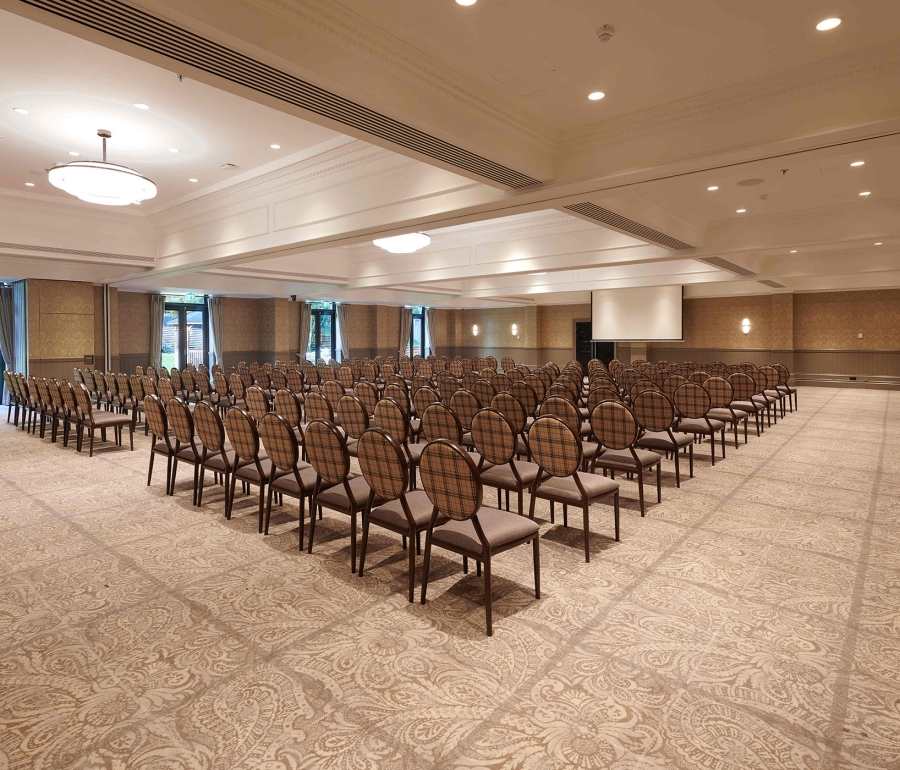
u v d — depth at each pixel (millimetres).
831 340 15812
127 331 14570
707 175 4492
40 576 3418
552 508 4402
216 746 1994
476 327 22641
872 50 3387
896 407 11195
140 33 2643
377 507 3432
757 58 3535
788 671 2436
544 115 4352
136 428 8938
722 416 6898
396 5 3016
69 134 5625
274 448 3775
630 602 3070
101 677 2404
